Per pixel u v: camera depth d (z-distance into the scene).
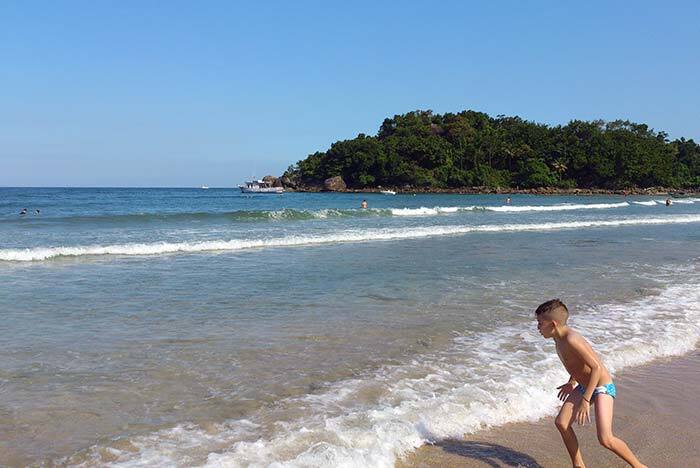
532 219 33.78
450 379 5.79
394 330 7.77
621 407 5.34
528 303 9.67
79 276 12.28
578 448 4.20
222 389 5.45
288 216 32.75
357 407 5.01
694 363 6.76
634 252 17.58
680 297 10.34
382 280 11.92
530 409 5.20
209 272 12.91
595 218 35.81
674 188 131.88
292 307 9.20
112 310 8.89
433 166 132.75
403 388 5.51
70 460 3.97
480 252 17.12
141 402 5.09
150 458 4.00
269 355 6.57
